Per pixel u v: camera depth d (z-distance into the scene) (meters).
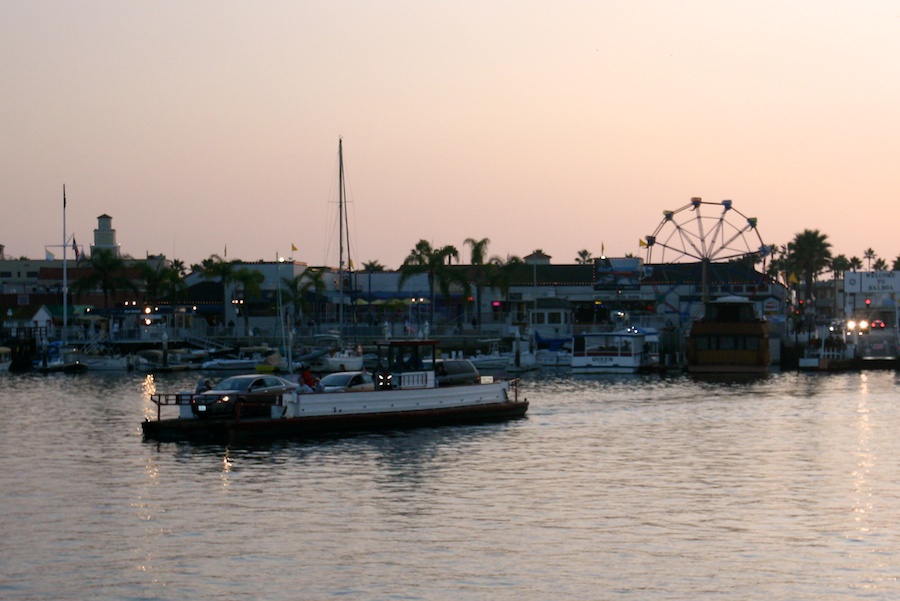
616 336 124.19
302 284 168.25
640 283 164.62
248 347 137.88
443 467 50.59
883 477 47.59
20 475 48.28
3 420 70.38
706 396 89.75
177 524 38.69
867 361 131.62
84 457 53.34
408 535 37.06
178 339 143.62
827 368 128.75
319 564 33.56
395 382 66.56
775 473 48.88
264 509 41.16
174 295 162.38
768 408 78.56
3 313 164.50
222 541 36.31
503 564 33.53
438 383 74.56
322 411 62.00
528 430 64.75
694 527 38.06
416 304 163.50
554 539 36.47
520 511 40.78
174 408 78.75
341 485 45.97
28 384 105.75
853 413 74.50
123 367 127.69
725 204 153.75
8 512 40.62
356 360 123.94
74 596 30.55
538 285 168.88
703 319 125.62
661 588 31.09
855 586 31.14
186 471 49.28
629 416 73.12
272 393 61.81
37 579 32.06
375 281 176.88
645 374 122.75
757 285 162.00
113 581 31.86
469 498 43.22
